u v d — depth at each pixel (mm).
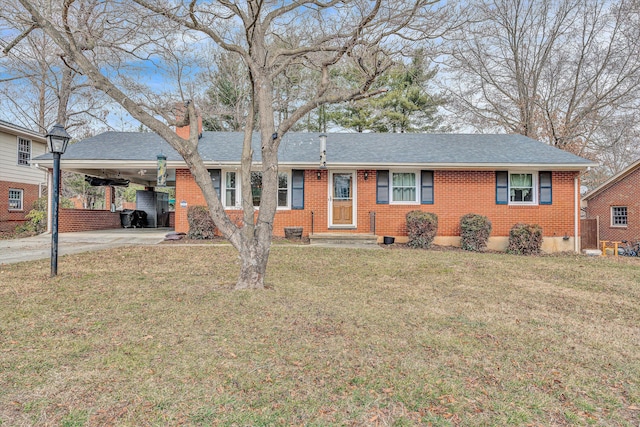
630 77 18953
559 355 3498
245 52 5906
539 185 12891
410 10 5754
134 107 5359
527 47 20344
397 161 12445
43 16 5887
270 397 2656
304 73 12320
